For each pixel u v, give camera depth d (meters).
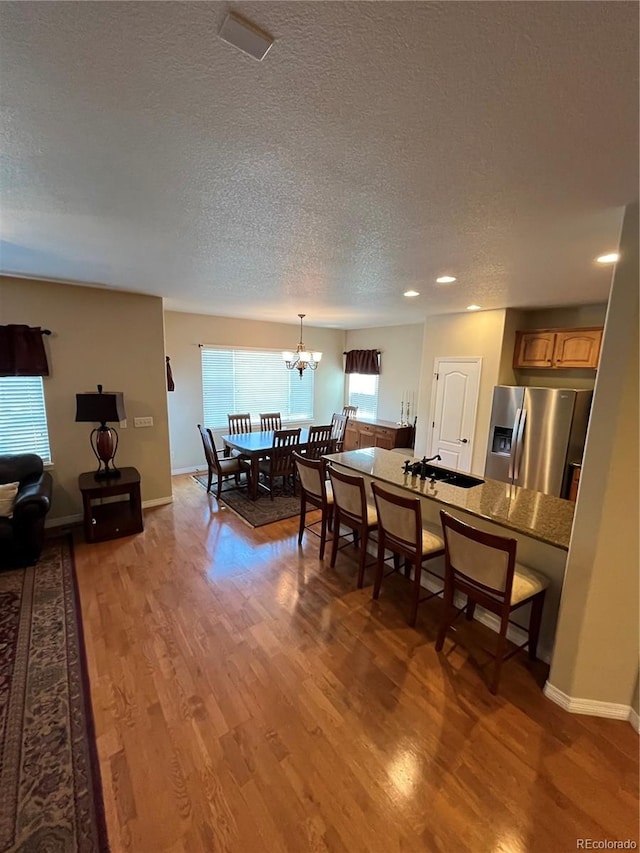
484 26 0.79
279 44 0.85
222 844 1.36
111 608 2.66
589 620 1.83
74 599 2.75
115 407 3.62
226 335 6.26
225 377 6.42
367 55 0.88
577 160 1.30
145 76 0.96
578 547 1.84
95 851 1.33
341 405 8.04
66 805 1.46
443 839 1.39
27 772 1.58
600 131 1.13
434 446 5.36
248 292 3.91
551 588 2.22
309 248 2.35
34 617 2.54
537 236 2.03
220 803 1.48
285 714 1.88
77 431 3.91
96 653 2.24
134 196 1.66
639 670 1.81
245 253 2.48
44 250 2.47
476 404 4.81
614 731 1.82
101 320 3.90
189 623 2.53
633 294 1.59
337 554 3.51
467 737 1.78
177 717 1.85
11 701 1.91
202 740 1.74
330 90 0.99
